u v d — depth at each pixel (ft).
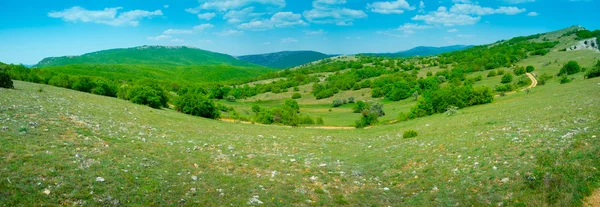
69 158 54.29
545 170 48.91
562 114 94.22
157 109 205.98
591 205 39.81
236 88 599.16
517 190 46.68
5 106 90.58
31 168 46.73
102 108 138.41
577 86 185.78
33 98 123.95
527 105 145.07
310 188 57.26
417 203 49.78
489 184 50.72
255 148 96.94
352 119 311.47
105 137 76.23
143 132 97.96
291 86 647.15
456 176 57.31
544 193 43.55
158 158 66.28
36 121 77.61
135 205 42.09
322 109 422.82
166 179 53.52
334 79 645.51
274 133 154.81
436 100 231.09
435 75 545.44
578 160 49.78
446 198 49.55
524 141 66.80
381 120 251.19
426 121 177.47
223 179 57.16
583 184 43.21
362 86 539.29
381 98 456.04
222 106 359.66
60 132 71.56
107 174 50.29
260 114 264.11
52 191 41.47
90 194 42.73
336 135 157.69
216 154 77.92
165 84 554.05
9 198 37.55
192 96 230.07
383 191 57.47
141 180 50.72
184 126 139.23
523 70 420.36
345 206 50.11
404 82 439.22
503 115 126.93
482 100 222.28
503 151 63.87
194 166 63.93
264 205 47.60
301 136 146.82
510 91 303.07
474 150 69.10
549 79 342.23
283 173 66.08
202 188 51.67
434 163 67.15
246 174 62.69
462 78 475.72
